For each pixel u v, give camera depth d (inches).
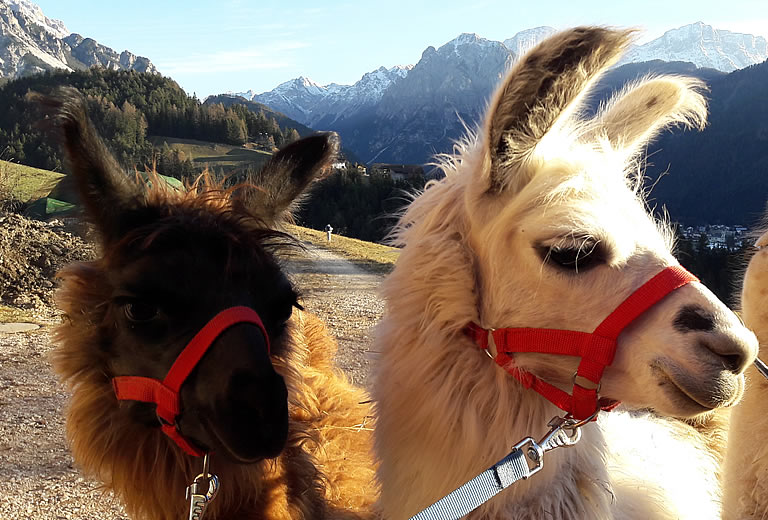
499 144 26.9
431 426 29.2
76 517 53.5
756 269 29.9
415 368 29.9
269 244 34.7
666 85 32.0
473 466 28.6
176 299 29.4
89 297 32.0
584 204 26.0
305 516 36.4
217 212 33.4
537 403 28.6
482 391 28.5
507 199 28.0
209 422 29.0
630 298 25.3
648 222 27.6
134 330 30.0
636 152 34.4
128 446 32.5
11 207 231.1
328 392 50.8
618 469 34.0
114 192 31.9
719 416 44.6
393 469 31.1
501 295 27.9
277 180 38.4
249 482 33.2
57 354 33.8
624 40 23.7
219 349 28.8
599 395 27.1
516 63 25.9
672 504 33.6
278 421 28.8
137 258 30.3
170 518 33.2
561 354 26.6
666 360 24.5
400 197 35.5
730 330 24.0
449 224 30.5
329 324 151.9
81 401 33.0
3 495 57.1
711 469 39.6
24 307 138.6
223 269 30.3
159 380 30.0
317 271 267.0
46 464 64.3
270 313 33.1
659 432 40.2
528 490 28.3
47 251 159.0
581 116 30.3
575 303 26.2
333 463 44.3
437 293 29.4
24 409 80.4
